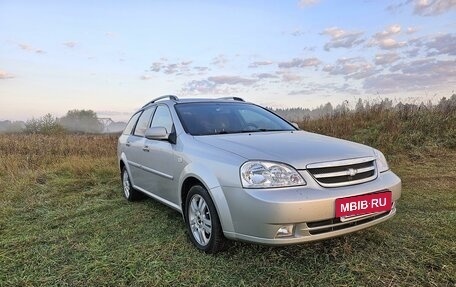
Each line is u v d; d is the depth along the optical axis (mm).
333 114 11820
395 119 10008
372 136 9266
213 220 3158
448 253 3131
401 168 6930
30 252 3562
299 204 2680
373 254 3162
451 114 9789
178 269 3059
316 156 2990
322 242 3412
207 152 3348
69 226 4359
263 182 2801
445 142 8461
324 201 2732
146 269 3076
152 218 4504
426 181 5871
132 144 5152
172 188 3930
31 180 7168
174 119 4160
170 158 3904
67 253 3525
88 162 8555
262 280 2811
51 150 11555
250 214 2793
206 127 4012
